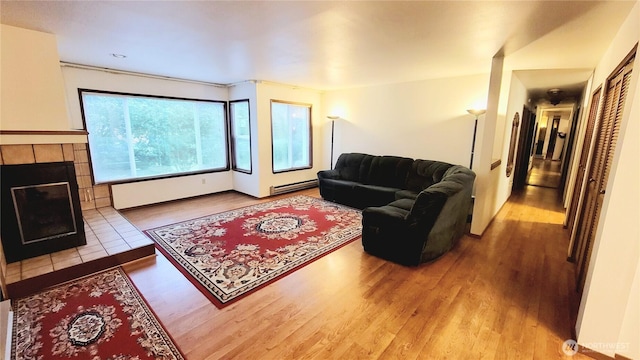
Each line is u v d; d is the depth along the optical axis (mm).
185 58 3350
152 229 3697
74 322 1970
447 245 3064
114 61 3547
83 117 3893
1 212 2408
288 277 2590
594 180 2486
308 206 4855
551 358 1711
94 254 2693
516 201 5410
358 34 2420
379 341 1834
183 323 1980
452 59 3273
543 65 3461
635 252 1562
